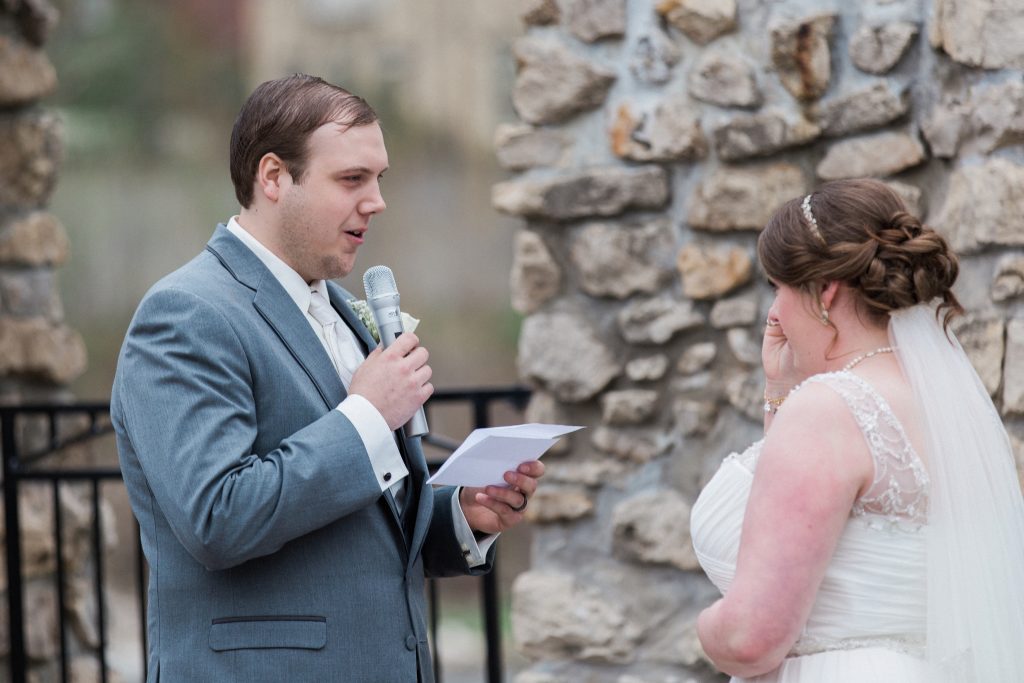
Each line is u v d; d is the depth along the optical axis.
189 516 3.65
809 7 5.82
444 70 20.84
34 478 6.58
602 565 6.39
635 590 6.32
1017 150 4.84
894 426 3.43
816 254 3.51
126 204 21.84
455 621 15.41
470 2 20.69
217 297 3.92
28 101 7.81
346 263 4.12
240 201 4.17
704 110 6.08
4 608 7.40
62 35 21.59
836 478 3.35
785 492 3.36
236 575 3.89
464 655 13.74
